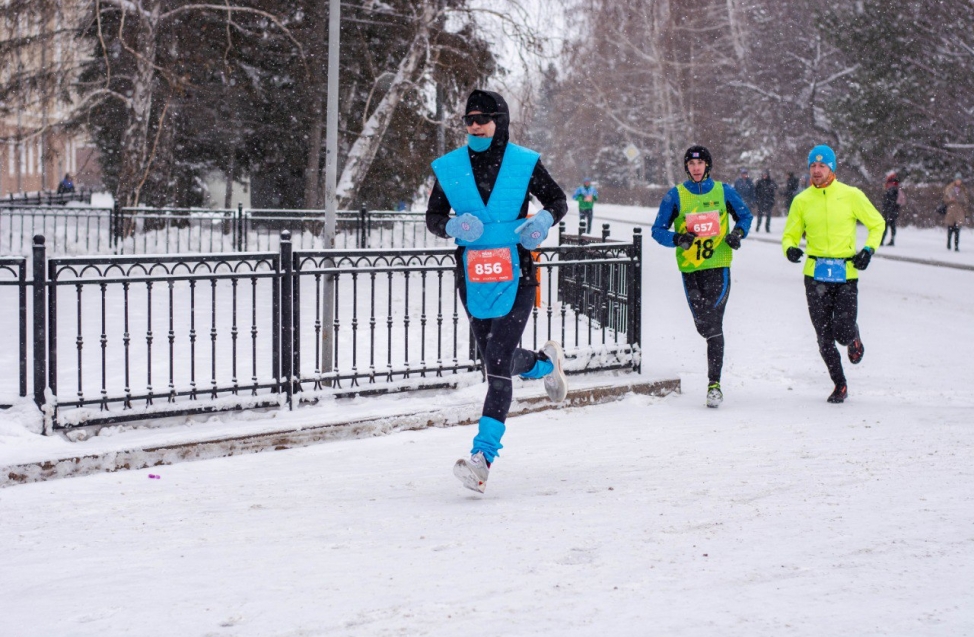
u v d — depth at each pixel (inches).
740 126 2191.2
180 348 415.8
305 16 1045.2
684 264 309.4
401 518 184.4
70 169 2269.9
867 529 160.6
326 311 326.6
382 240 938.1
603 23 1817.2
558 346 229.0
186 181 1138.7
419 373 323.0
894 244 1096.2
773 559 146.7
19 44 904.3
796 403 311.7
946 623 118.0
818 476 203.5
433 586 140.8
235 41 1010.1
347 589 141.3
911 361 395.5
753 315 523.5
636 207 2258.9
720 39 2299.5
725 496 189.2
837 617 121.5
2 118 965.2
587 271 401.1
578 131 2751.0
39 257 248.2
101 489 220.2
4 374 366.6
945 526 160.6
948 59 1439.5
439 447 258.7
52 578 155.8
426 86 1022.4
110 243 897.5
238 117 1099.9
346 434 269.9
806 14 1966.0
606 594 133.7
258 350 413.1
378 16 1045.2
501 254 200.8
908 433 253.0
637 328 341.1
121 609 137.9
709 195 304.5
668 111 2341.3
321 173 1132.5
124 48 901.8
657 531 165.3
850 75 1834.4
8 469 224.5
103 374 259.0
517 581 141.2
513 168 201.0
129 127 947.3
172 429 259.8
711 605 127.6
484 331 207.2
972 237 1237.1
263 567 155.3
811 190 312.2
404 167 1116.5
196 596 142.0
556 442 258.8
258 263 279.6
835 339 309.6
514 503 192.9
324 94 1071.0
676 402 318.0
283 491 213.2
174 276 267.4
